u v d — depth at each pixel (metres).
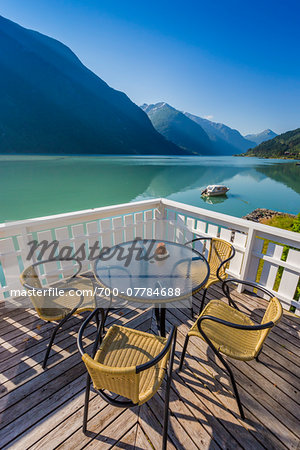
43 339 1.89
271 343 1.88
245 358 1.29
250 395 1.45
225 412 1.34
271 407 1.38
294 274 2.20
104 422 1.28
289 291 2.27
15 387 1.48
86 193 31.98
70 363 1.67
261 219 22.08
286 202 31.77
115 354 1.27
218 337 1.45
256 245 2.43
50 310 1.69
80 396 1.43
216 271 2.21
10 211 23.12
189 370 1.62
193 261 1.85
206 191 33.47
